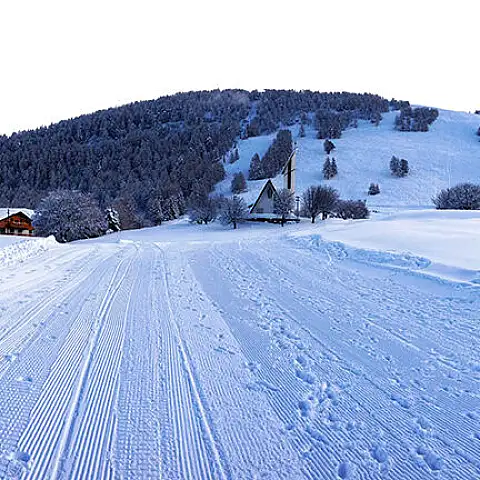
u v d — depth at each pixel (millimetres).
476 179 88312
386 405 3516
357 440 3004
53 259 12188
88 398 3533
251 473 2631
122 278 9031
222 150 140500
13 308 6395
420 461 2773
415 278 8367
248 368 4234
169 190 91312
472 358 4504
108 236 46438
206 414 3314
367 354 4637
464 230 13789
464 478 2609
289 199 51531
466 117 146875
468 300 6672
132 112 187750
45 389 3691
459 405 3520
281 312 6332
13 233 59219
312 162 110188
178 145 143750
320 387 3822
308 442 2973
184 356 4512
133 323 5684
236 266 10766
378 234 13953
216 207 58125
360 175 96688
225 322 5809
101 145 147250
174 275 9477
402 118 141750
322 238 14812
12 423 3135
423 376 4082
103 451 2822
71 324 5602
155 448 2863
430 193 81438
